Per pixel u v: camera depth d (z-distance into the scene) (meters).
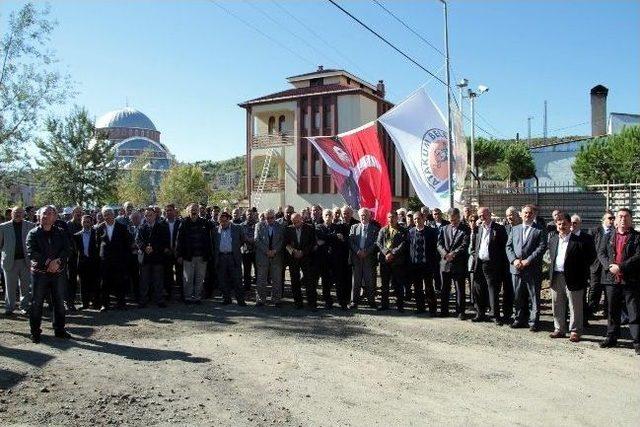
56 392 5.70
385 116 13.02
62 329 8.19
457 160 14.09
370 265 11.12
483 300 9.80
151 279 11.35
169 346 7.74
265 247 11.10
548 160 41.69
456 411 5.36
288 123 37.50
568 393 5.90
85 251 10.62
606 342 7.92
